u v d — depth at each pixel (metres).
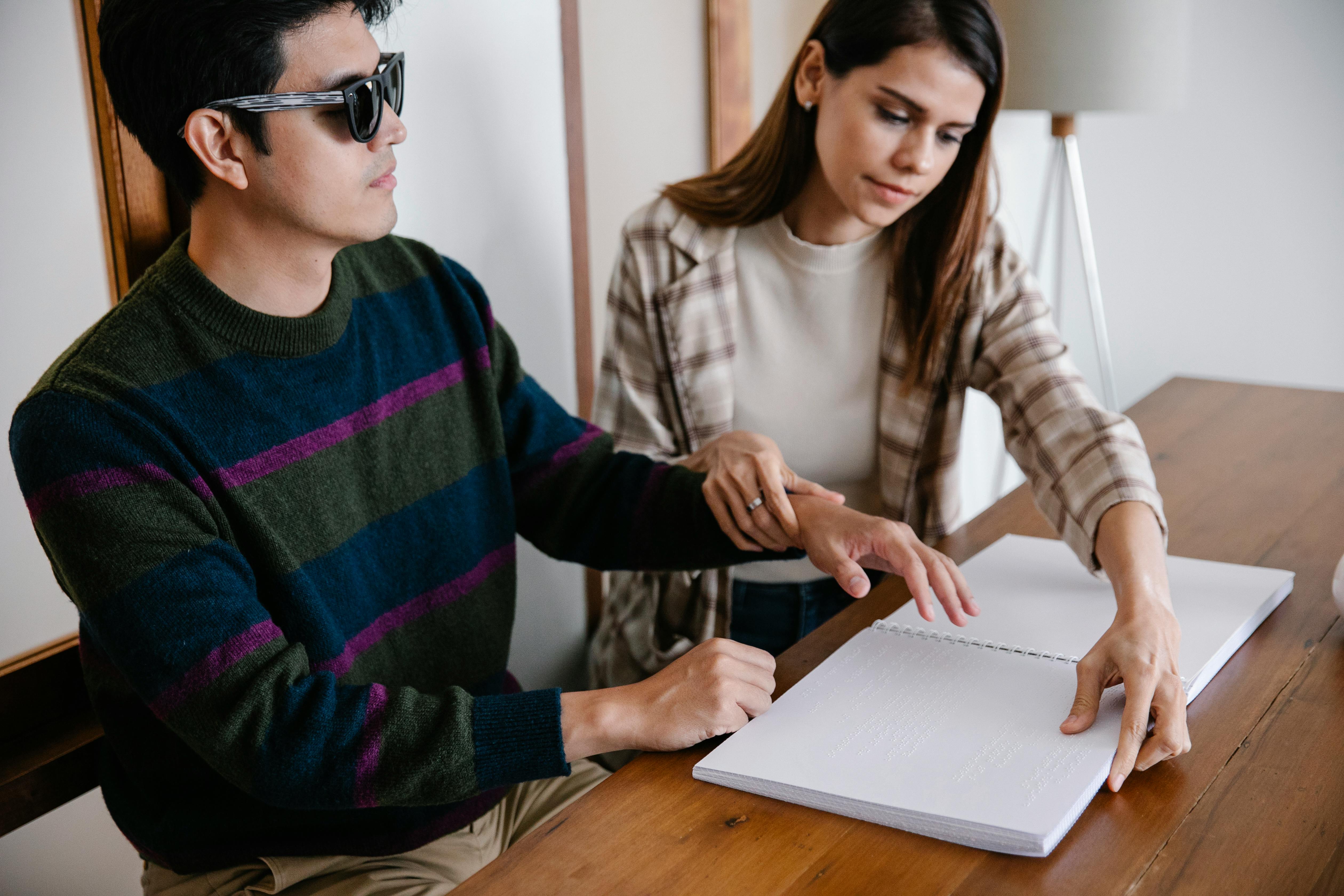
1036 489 1.24
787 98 1.39
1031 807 0.72
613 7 1.98
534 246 1.70
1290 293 2.62
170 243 1.20
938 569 0.97
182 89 0.82
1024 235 2.76
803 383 1.53
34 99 1.08
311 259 0.93
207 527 0.85
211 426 0.89
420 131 1.47
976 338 1.43
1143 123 2.69
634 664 1.58
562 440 1.23
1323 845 0.70
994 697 0.87
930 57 1.19
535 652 1.85
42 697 1.14
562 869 0.72
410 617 1.08
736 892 0.69
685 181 1.55
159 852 1.00
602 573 1.99
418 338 1.09
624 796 0.79
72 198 1.13
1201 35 2.56
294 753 0.79
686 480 1.16
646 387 1.55
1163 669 0.84
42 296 1.12
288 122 0.84
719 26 2.12
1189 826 0.73
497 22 1.56
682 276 1.49
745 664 0.87
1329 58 2.45
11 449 0.83
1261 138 2.56
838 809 0.76
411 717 0.81
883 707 0.87
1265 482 1.36
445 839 1.09
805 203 1.46
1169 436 1.55
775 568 1.54
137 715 0.97
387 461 1.05
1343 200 2.51
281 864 0.99
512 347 1.21
